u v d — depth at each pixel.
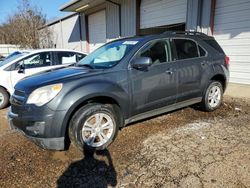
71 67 4.21
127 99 3.71
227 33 7.70
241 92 6.88
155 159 3.26
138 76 3.82
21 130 3.31
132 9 12.05
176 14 9.59
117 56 4.00
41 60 6.68
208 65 4.89
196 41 4.82
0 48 24.19
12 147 3.73
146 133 4.14
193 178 2.80
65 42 21.31
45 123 3.11
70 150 3.58
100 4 14.59
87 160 3.30
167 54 4.27
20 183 2.82
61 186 2.76
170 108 4.45
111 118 3.60
